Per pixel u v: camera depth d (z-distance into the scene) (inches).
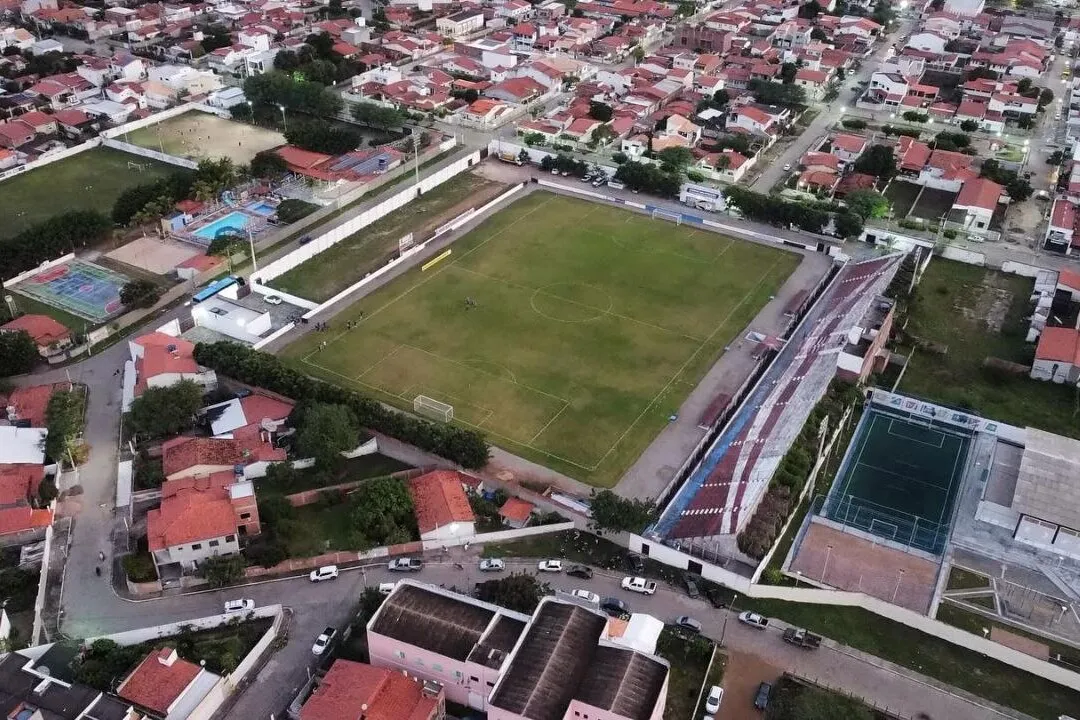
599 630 4350.4
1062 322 7608.3
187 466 5708.7
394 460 6077.8
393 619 4434.1
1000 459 5979.3
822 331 7219.5
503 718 3954.2
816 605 5007.4
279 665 4603.8
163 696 4224.9
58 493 5639.8
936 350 7273.6
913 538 5492.1
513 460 6023.6
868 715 4210.1
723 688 4500.5
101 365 7012.8
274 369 6466.5
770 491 5521.7
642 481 5895.7
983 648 4739.2
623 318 7662.4
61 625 4800.7
